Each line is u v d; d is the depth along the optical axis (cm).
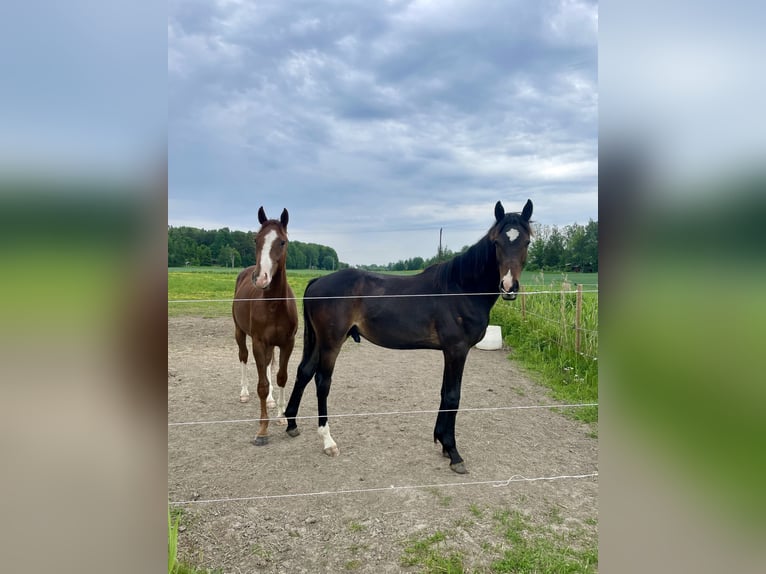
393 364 605
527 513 246
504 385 493
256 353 339
